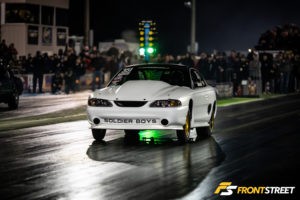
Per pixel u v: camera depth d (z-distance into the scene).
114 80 24.48
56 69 52.62
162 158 19.69
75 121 30.98
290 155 20.53
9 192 14.74
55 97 48.81
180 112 22.28
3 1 65.25
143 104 22.22
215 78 53.53
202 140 24.23
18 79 46.56
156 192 14.79
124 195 14.45
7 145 22.33
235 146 22.62
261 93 53.66
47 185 15.51
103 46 81.19
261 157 20.09
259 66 52.09
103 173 17.08
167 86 23.23
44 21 67.94
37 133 25.89
